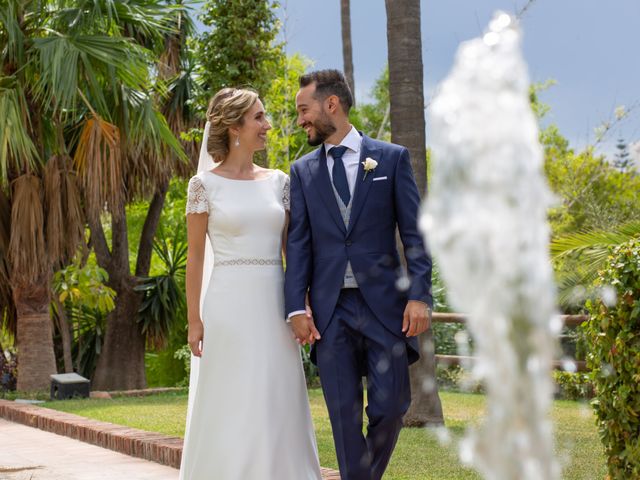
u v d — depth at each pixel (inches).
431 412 227.5
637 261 109.7
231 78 328.8
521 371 24.1
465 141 24.7
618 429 114.4
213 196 120.8
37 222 402.3
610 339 114.6
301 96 115.5
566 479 138.0
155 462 193.5
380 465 110.0
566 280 284.0
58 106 408.5
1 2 392.8
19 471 184.9
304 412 122.3
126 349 531.8
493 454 24.4
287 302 113.3
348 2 567.5
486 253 24.2
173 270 552.4
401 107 228.5
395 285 111.0
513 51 25.3
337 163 114.0
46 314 424.5
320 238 113.3
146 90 435.5
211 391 119.0
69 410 316.8
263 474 116.0
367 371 112.0
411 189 112.3
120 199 425.4
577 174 671.1
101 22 414.9
